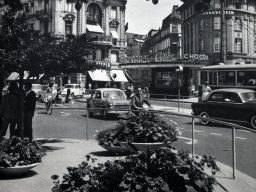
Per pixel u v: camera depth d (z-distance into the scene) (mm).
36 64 9273
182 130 14000
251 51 54656
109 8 60125
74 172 4074
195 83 50844
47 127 15742
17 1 7656
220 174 6895
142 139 8289
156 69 37562
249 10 54438
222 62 27719
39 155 6953
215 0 53031
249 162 8250
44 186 6016
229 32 52594
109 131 8984
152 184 3656
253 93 15570
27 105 10039
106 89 20641
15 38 8961
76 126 16172
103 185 3799
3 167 6449
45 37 9602
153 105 29078
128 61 39312
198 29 55531
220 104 15484
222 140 11430
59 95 33125
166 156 3977
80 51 9891
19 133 9648
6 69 9062
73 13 55844
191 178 3801
